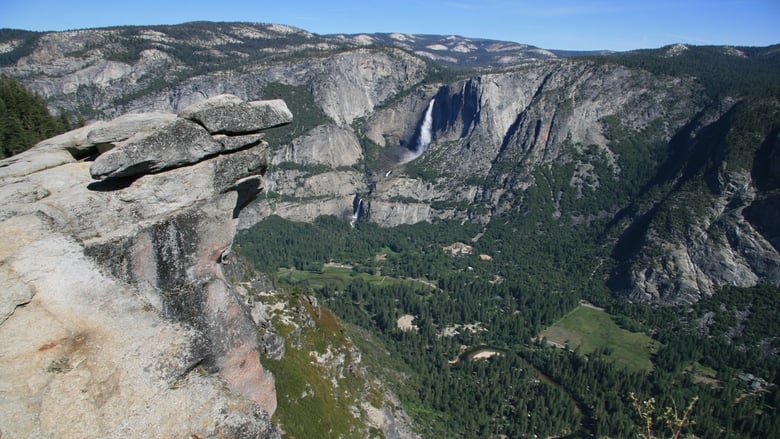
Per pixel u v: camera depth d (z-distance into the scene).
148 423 17.11
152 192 29.38
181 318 30.27
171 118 34.56
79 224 26.61
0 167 32.44
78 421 16.61
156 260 29.08
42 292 20.64
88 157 36.25
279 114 33.88
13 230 23.66
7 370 17.50
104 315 20.27
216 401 18.52
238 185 33.09
